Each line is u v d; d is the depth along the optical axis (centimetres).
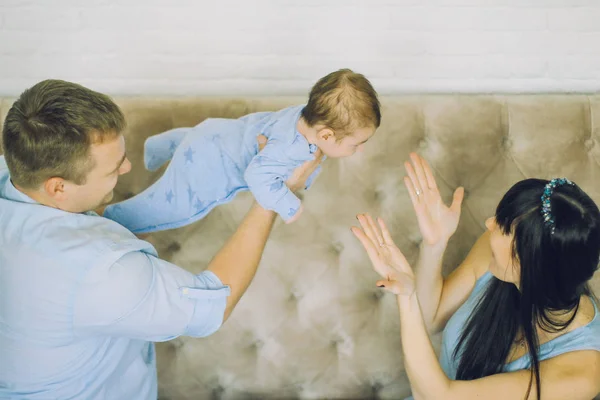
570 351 122
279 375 166
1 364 101
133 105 162
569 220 111
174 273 104
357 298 163
